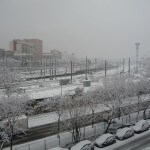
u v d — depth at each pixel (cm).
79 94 4547
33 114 4266
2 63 11019
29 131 3516
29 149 2834
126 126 3794
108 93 4206
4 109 3084
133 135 3391
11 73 7244
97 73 11006
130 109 4288
